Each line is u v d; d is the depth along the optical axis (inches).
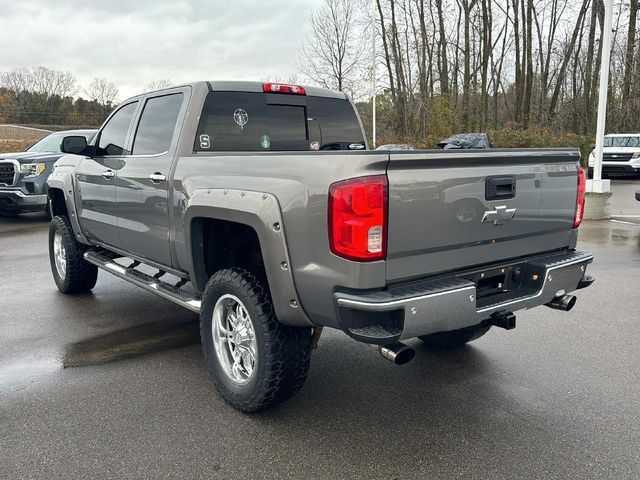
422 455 113.9
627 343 175.9
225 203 125.9
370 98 1446.9
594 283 249.4
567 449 115.6
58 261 238.2
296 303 115.0
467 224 117.6
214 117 158.9
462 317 112.7
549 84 1571.1
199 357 166.2
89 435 121.1
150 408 133.8
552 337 181.9
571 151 139.3
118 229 183.8
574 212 143.6
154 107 172.9
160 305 219.8
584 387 144.9
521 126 1286.9
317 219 108.1
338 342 180.2
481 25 1464.1
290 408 134.4
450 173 113.3
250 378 127.6
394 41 1416.1
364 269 104.1
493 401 137.6
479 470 108.4
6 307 217.2
